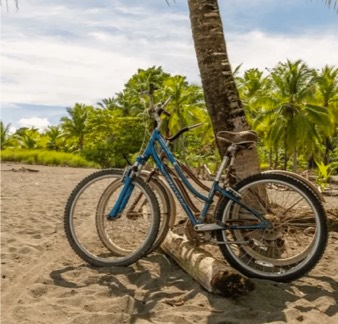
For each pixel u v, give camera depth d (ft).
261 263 13.64
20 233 20.86
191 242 14.46
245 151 14.83
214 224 13.44
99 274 14.07
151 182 15.16
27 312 11.29
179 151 134.62
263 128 144.36
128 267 14.62
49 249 17.57
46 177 83.56
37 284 13.14
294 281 13.53
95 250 16.51
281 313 11.00
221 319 10.76
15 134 275.18
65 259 15.89
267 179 13.30
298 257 13.50
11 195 38.93
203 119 164.96
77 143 263.90
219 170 13.82
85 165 180.24
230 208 13.62
